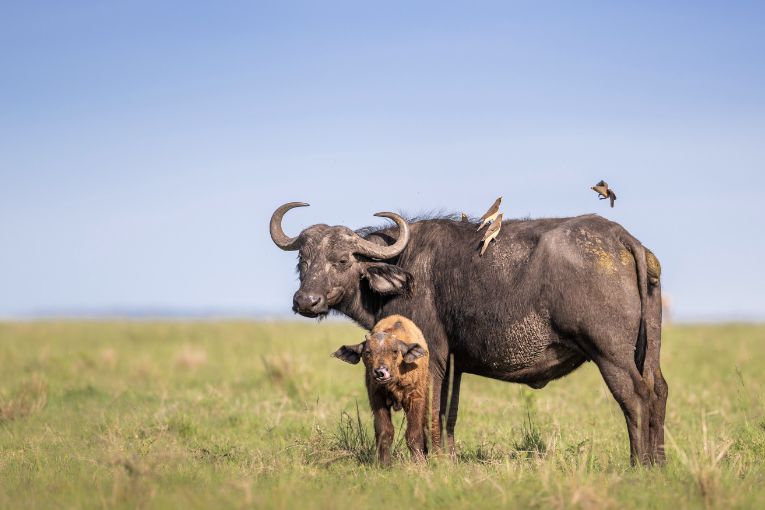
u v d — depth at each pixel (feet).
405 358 115.75
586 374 225.97
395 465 113.50
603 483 93.71
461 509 87.86
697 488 91.15
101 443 130.93
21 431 153.17
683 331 438.81
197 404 178.09
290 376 207.21
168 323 624.18
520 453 120.26
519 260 119.85
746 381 202.08
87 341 398.42
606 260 115.14
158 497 90.94
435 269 127.75
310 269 132.87
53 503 92.38
